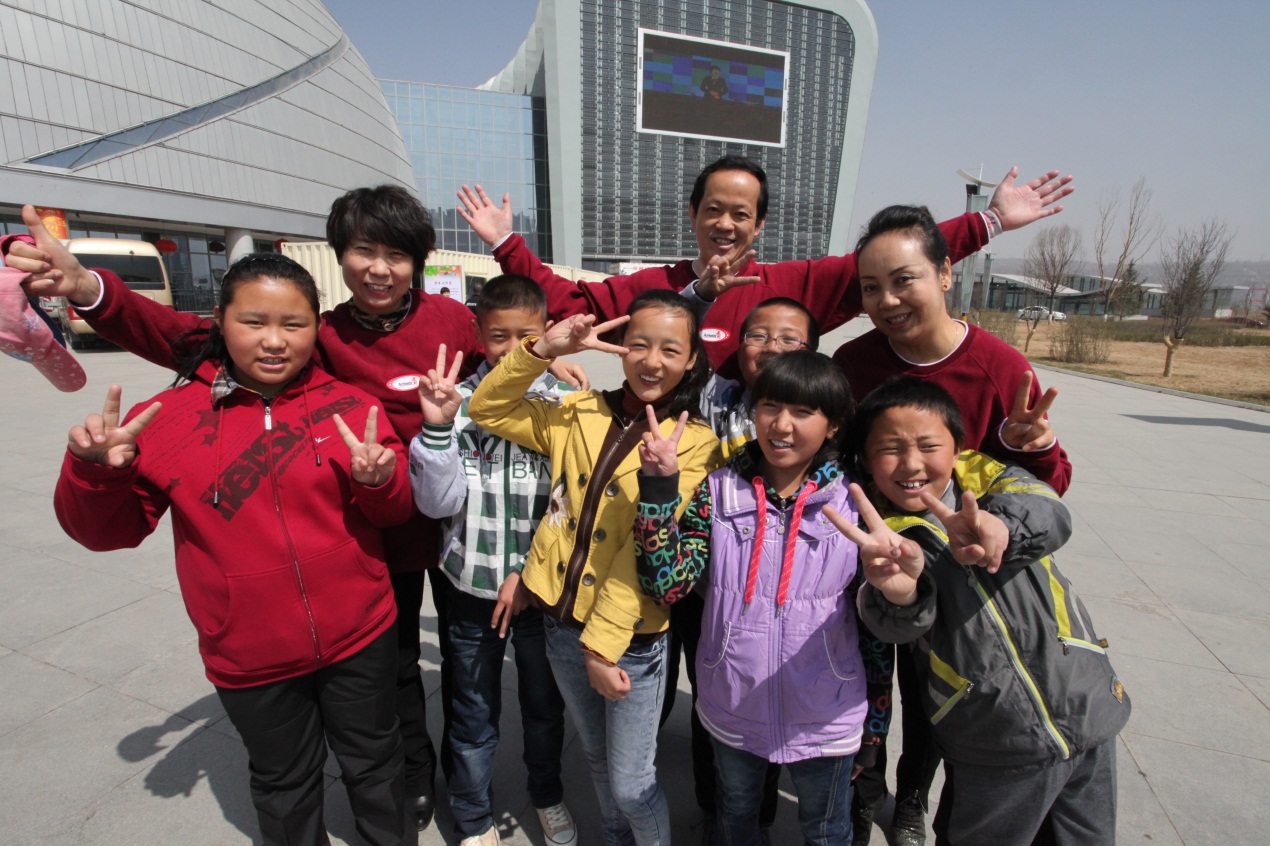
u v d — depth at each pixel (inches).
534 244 1961.1
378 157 1374.3
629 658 65.7
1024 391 66.1
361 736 70.7
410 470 67.4
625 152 1706.4
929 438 60.2
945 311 72.5
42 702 103.6
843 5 1851.6
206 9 1021.8
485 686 77.0
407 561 80.3
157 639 121.4
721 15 1744.6
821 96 1895.9
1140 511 200.5
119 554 157.9
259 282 61.6
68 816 82.6
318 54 1259.8
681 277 103.7
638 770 67.3
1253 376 616.1
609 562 66.0
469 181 1908.2
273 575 62.3
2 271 61.9
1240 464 260.4
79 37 849.5
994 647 58.1
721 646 64.8
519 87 2057.1
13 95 783.7
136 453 59.8
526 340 66.0
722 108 1788.9
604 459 66.3
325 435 65.9
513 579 73.0
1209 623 132.8
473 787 77.7
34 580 143.4
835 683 63.0
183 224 956.0
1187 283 805.9
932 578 56.3
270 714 65.2
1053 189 93.2
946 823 67.0
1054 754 57.1
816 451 64.5
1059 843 62.8
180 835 80.4
